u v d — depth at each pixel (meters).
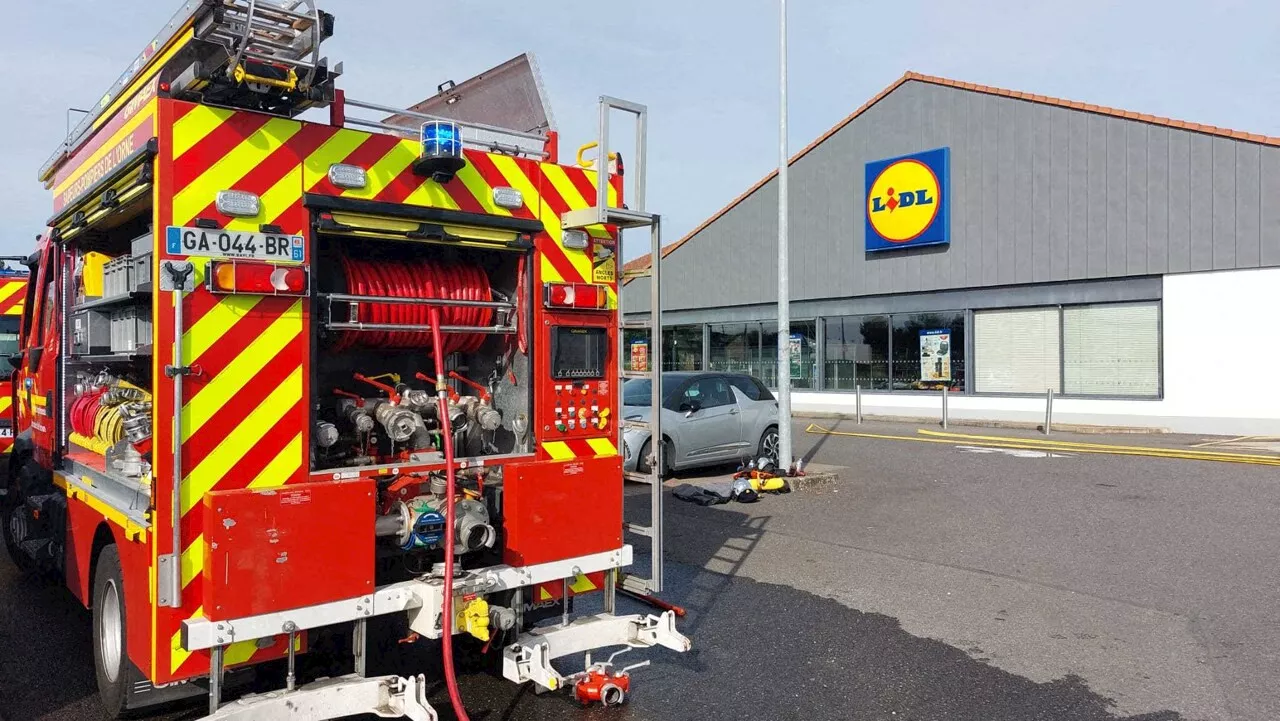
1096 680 5.33
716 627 6.35
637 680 5.37
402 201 4.45
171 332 3.80
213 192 3.91
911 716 4.84
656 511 5.14
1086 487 11.88
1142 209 19.58
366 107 4.39
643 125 5.11
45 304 7.00
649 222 5.13
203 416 3.88
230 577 3.75
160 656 3.79
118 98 4.82
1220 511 10.21
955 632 6.21
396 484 4.46
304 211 4.16
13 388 8.28
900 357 23.83
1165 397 19.33
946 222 22.50
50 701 4.99
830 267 25.11
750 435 13.68
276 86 3.93
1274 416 17.98
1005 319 21.91
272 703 3.82
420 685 3.96
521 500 4.62
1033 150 21.19
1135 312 19.94
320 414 4.74
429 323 4.76
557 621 5.48
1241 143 18.27
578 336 5.16
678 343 29.23
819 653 5.82
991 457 14.95
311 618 3.94
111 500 4.78
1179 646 5.90
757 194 26.75
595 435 5.24
